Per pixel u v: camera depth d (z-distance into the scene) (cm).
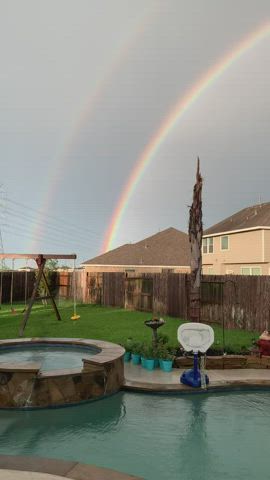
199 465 468
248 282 1352
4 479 385
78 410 646
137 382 768
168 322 1514
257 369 883
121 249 4203
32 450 502
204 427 582
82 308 2095
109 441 531
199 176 1071
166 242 4209
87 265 4000
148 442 532
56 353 967
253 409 663
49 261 2727
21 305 2338
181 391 736
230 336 1217
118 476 397
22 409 638
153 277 1853
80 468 412
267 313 1271
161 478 439
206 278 1548
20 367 644
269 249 3003
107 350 814
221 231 3456
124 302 2106
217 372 853
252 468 464
